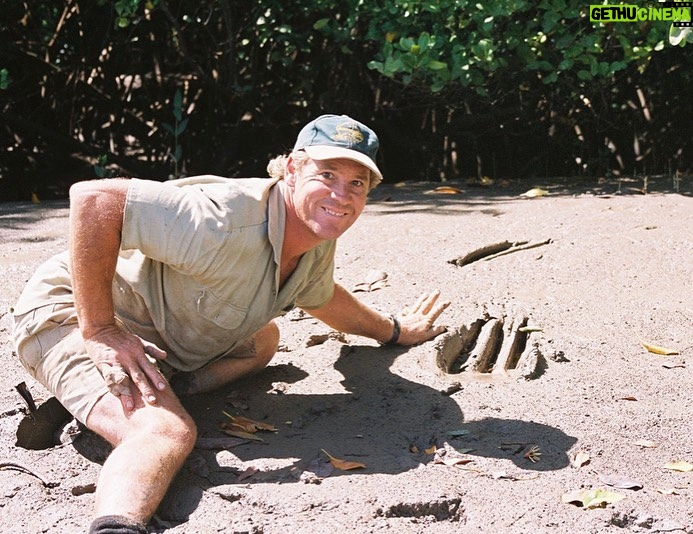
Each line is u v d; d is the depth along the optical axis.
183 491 2.08
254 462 2.20
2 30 6.62
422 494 2.04
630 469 2.21
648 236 3.80
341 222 2.19
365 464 2.20
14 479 2.16
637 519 2.01
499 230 3.97
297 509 2.00
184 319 2.34
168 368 2.44
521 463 2.23
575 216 4.18
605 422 2.41
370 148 2.17
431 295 2.95
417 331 2.88
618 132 6.50
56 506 2.07
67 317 2.32
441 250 3.69
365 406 2.52
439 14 5.03
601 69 5.08
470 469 2.19
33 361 2.31
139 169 6.85
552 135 6.47
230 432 2.35
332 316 2.74
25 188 6.82
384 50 5.11
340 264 3.57
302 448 2.29
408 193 5.15
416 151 6.80
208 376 2.57
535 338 2.93
